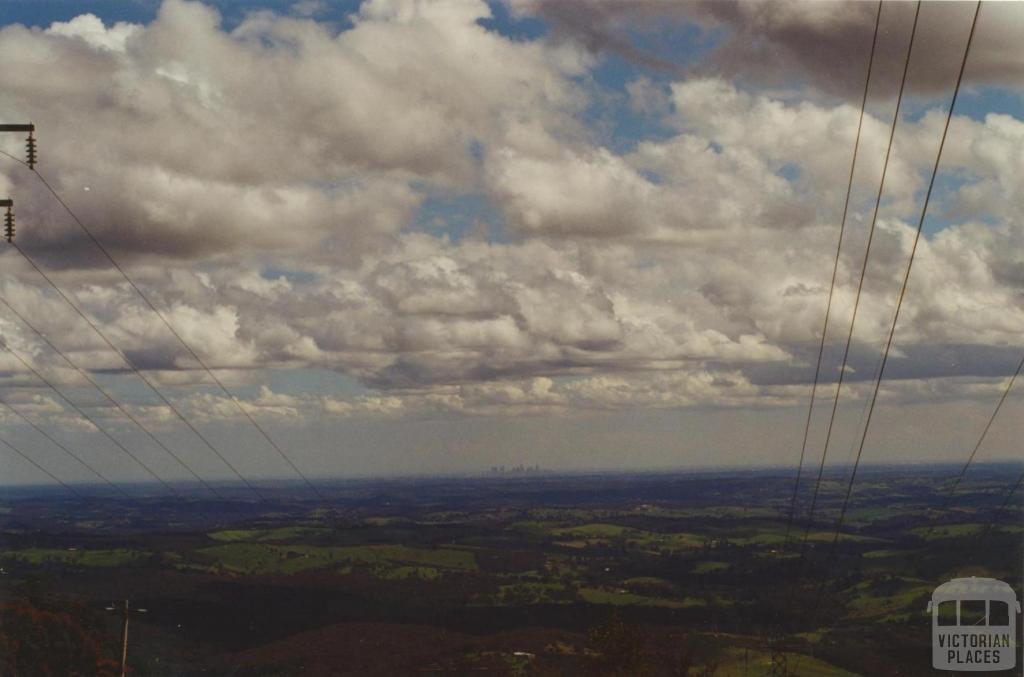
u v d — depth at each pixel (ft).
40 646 175.83
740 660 205.16
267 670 191.93
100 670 180.24
